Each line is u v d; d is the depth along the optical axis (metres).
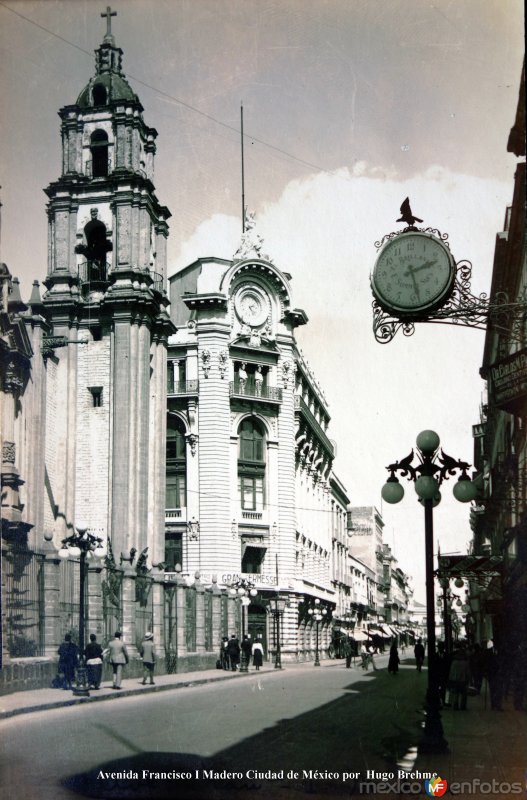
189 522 68.94
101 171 56.50
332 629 93.50
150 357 55.56
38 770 15.48
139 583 42.72
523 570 32.00
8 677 28.84
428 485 18.41
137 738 19.48
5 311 42.94
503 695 31.17
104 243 55.53
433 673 18.00
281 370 73.44
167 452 71.25
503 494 36.00
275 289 73.56
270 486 72.19
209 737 19.81
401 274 16.61
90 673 32.22
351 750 18.28
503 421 39.81
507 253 22.58
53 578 32.75
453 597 47.34
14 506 41.94
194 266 76.69
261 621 70.25
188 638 50.41
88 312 54.22
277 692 34.91
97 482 52.66
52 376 52.62
